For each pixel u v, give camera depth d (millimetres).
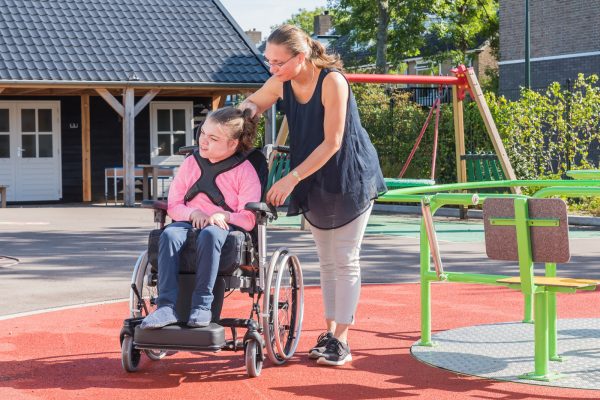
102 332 6953
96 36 23469
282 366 5797
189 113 26141
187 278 5477
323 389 5203
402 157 22562
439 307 7973
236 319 5520
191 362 5934
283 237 14359
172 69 22734
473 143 20047
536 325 5355
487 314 7625
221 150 5719
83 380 5449
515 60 35969
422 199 5793
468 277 5652
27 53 22250
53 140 25188
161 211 5770
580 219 16781
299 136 5801
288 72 5598
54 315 7688
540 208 5109
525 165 19391
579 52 33281
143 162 25922
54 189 25281
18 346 6441
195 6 25406
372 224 17109
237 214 5613
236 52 23859
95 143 25500
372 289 9023
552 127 19688
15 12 23781
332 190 5742
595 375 5465
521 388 5188
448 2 45969
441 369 5676
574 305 8062
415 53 47062
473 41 50781
